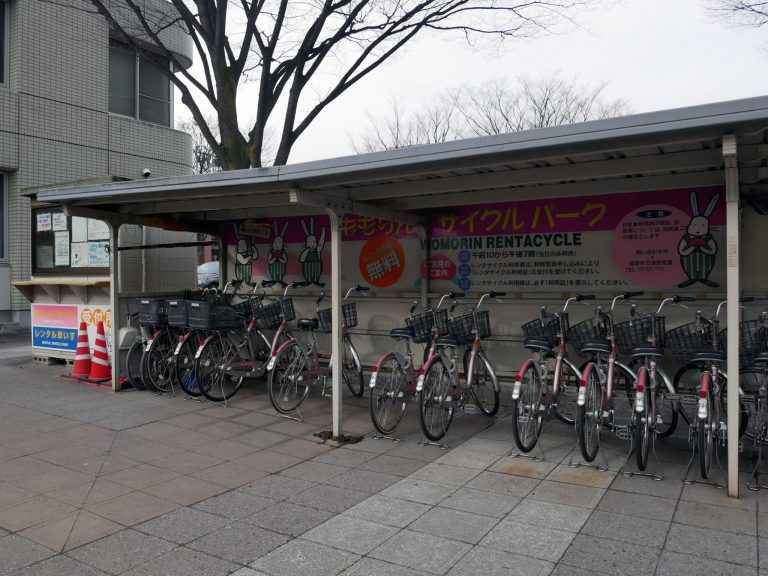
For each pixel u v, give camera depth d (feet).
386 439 17.25
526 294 20.43
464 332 19.13
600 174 13.88
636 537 10.91
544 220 20.22
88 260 26.58
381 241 23.47
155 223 24.25
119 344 23.39
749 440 15.37
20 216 39.78
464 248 21.62
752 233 17.24
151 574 9.86
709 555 10.18
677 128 10.74
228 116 28.48
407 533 11.27
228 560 10.31
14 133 39.37
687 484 13.47
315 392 23.08
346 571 9.92
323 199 16.52
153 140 47.42
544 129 11.90
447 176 15.93
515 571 9.82
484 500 12.78
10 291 40.37
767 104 10.09
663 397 15.01
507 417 19.60
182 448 16.43
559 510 12.19
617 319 19.08
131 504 12.68
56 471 14.62
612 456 15.60
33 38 40.29
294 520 11.89
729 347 12.46
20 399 21.81
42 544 10.87
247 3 28.86
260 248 26.35
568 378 17.37
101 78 44.06
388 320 23.34
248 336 22.48
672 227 18.34
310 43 27.66
